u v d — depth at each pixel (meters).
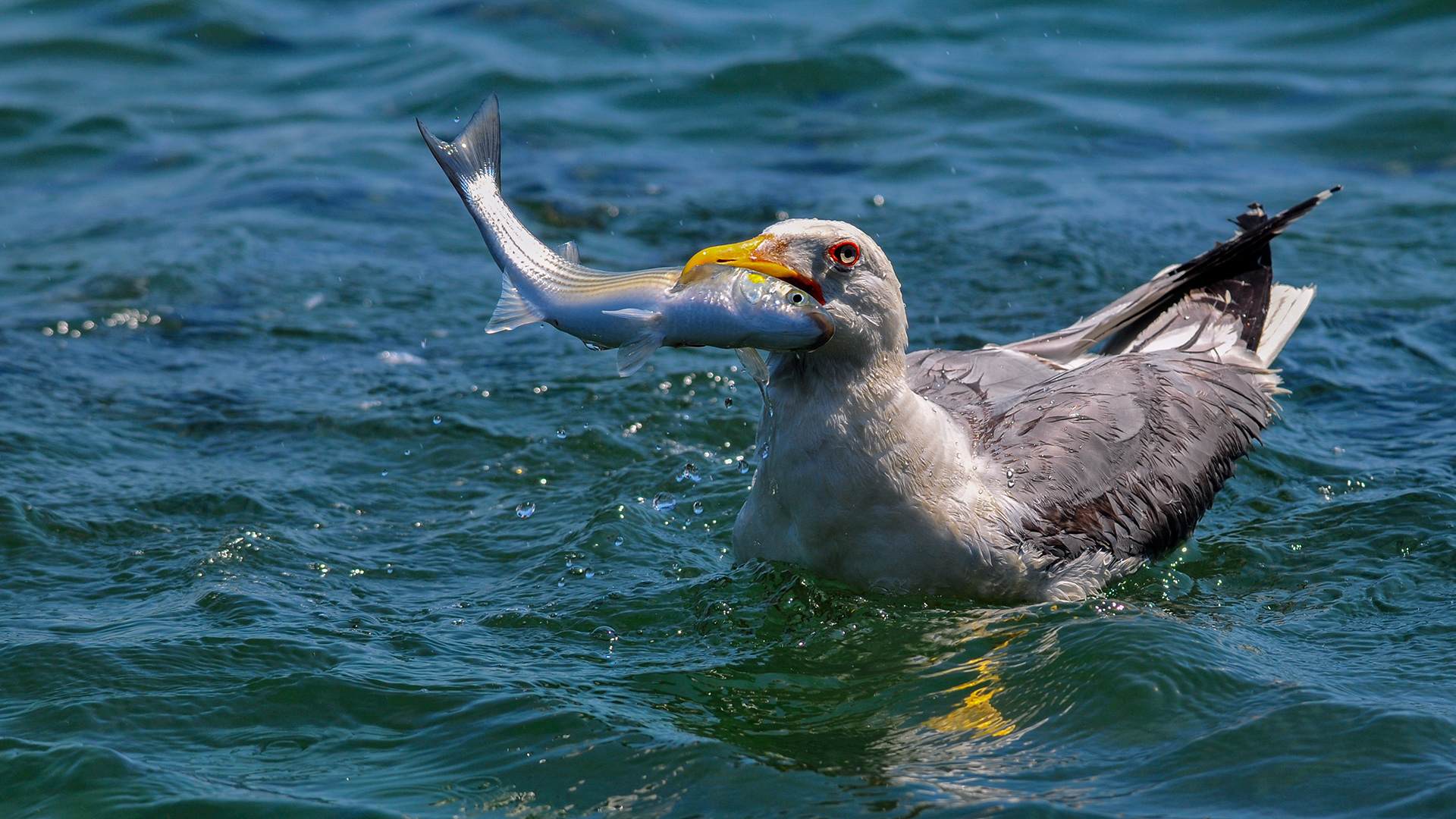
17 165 20.44
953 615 9.58
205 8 25.89
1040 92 22.64
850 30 25.16
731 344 8.18
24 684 8.72
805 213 18.69
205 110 22.48
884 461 9.32
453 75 23.03
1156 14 25.67
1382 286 16.19
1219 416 11.19
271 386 14.16
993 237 17.84
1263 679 8.45
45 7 26.17
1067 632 9.09
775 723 8.30
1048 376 11.39
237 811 7.44
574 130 21.39
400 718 8.38
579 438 12.97
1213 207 18.72
